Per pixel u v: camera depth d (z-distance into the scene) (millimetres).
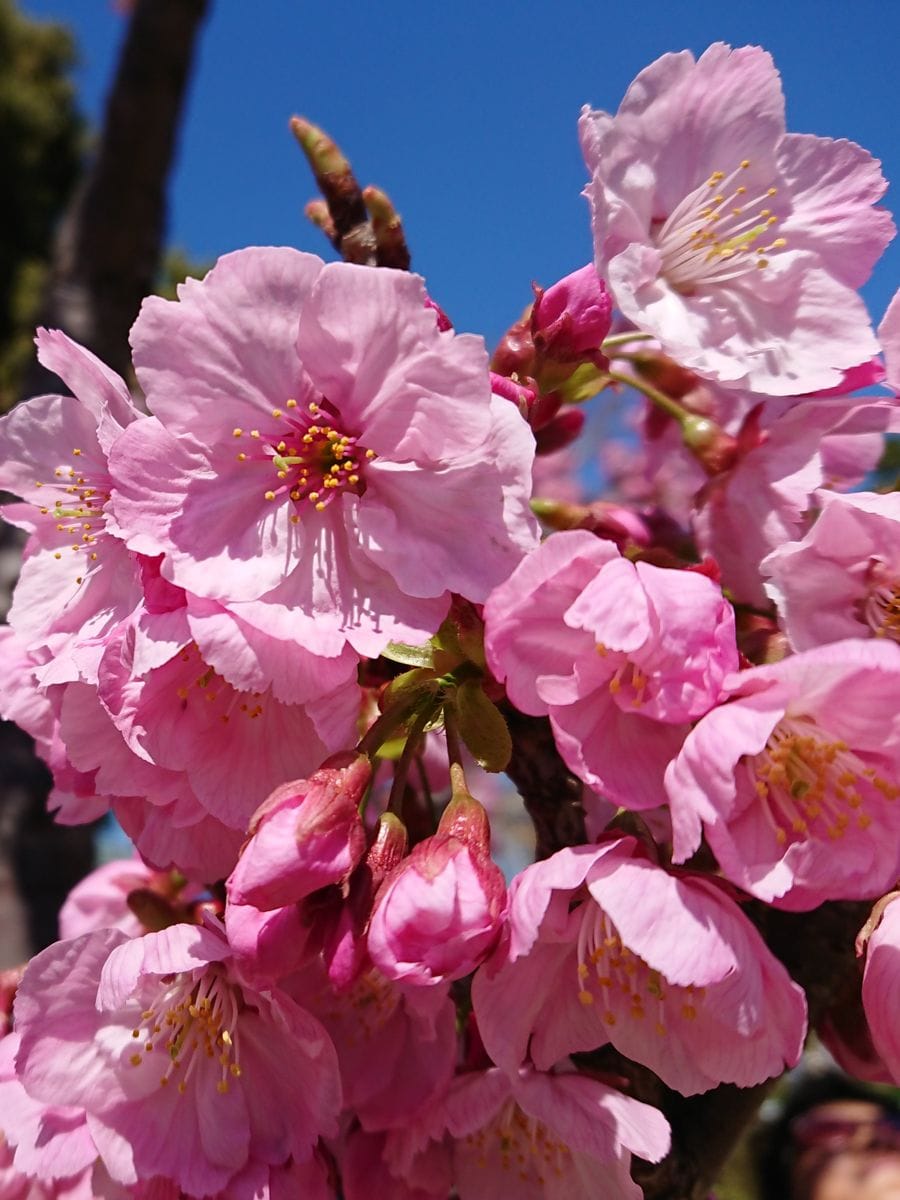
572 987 104
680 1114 123
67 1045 111
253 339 106
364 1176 110
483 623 103
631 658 94
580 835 120
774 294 128
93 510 132
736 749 90
